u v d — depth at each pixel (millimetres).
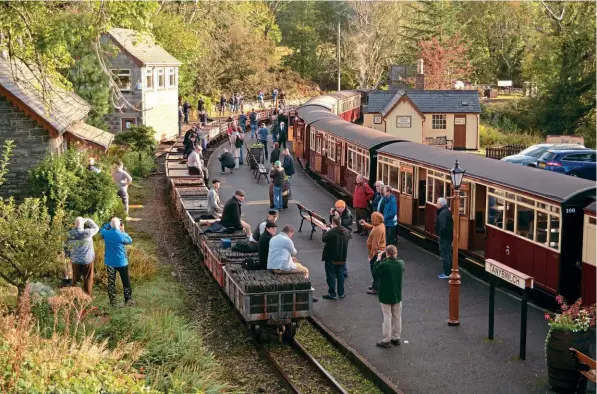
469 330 15820
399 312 14969
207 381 12484
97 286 18312
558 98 60438
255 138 54469
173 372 12750
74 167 22328
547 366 12867
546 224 17203
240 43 77812
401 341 15227
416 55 83125
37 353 10688
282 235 16094
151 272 19672
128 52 45375
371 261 18375
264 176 36812
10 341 10547
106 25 21828
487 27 87625
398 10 87688
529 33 85125
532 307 17391
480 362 14047
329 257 17953
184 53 62250
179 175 32219
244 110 73062
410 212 24609
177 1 67312
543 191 17297
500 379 13242
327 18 99875
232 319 16953
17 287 15234
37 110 25375
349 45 89000
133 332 13836
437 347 14867
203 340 15578
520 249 18344
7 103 25469
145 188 33656
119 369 11500
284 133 45781
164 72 50844
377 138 28812
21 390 9750
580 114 59688
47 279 17484
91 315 14625
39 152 25828
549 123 61156
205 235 20578
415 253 22531
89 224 16703
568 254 16625
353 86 93875
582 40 58969
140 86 46000
